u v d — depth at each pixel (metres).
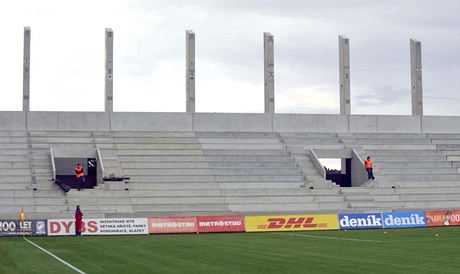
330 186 69.69
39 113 72.56
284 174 71.12
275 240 45.91
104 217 59.44
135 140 72.81
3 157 67.75
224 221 55.91
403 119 81.00
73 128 73.19
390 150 77.44
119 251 38.00
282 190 67.38
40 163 67.62
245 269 28.61
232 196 65.62
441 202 68.94
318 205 66.00
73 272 28.09
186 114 75.50
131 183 65.69
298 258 33.00
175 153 71.88
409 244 41.66
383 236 49.06
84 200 62.34
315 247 39.69
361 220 58.72
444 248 38.62
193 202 64.31
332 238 47.41
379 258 32.75
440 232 53.12
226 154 73.00
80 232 52.88
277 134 77.19
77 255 35.78
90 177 73.81
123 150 70.94
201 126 75.81
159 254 35.97
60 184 64.25
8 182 64.25
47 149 69.81
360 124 79.81
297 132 78.12
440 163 76.69
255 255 34.88
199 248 39.66
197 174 69.19
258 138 75.94
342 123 79.38
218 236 50.91
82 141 71.44
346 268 28.48
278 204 65.19
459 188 71.88
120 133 73.50
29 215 58.44
